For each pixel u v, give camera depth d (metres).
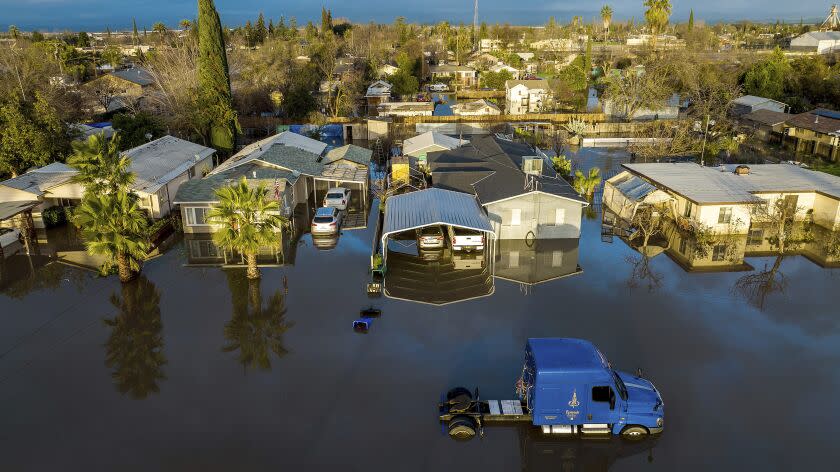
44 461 15.74
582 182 43.25
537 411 16.47
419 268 30.69
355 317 24.62
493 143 48.00
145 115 55.09
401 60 119.06
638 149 57.62
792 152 58.62
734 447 16.28
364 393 18.91
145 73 97.81
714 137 60.25
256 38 169.75
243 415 17.81
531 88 92.44
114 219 27.27
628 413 16.47
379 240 35.56
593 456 16.09
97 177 29.02
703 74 86.38
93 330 23.66
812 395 18.62
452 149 50.56
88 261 31.75
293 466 15.47
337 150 50.28
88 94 76.75
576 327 23.42
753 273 29.36
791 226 36.53
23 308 25.67
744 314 24.56
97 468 15.45
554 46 187.75
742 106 74.75
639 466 15.62
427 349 21.78
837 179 38.31
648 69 85.44
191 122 58.47
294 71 91.81
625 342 22.12
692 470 15.41
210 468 15.41
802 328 23.25
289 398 18.69
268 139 51.56
